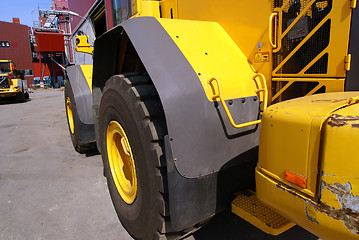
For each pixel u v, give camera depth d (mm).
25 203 2914
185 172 1601
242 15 2021
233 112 1772
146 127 1703
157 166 1655
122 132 2080
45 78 29875
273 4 1795
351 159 969
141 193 1870
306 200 1142
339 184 1012
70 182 3416
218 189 1759
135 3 3062
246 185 1910
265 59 1897
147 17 1924
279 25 1764
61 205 2854
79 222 2537
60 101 14312
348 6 1425
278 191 1288
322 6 1561
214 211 1777
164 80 1613
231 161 1781
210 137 1677
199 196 1687
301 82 1736
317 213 1100
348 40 1449
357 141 948
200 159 1647
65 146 5094
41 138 5848
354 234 997
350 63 1454
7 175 3713
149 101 1768
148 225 1848
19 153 4762
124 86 1918
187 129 1591
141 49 1717
